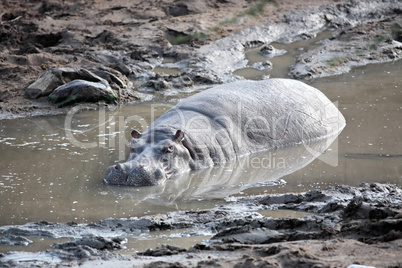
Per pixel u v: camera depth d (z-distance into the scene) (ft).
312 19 153.28
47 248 54.39
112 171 72.28
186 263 47.14
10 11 156.97
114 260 49.49
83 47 131.44
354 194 65.62
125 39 135.74
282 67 126.00
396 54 132.57
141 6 157.79
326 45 137.28
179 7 158.10
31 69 115.65
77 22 146.92
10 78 112.57
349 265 43.88
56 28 142.00
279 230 55.52
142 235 57.00
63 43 136.46
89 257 50.34
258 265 44.55
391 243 48.44
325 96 96.94
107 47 132.16
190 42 135.85
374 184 68.03
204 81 116.47
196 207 64.54
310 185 70.44
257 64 126.82
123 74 118.62
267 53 133.59
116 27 143.23
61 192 68.69
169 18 149.89
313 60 127.34
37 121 96.53
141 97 108.99
